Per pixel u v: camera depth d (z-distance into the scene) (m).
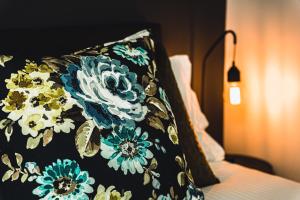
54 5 0.88
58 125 0.53
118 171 0.54
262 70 1.16
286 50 1.08
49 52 0.81
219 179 0.83
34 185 0.50
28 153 0.51
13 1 0.82
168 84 0.78
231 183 0.79
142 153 0.56
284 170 1.13
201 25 1.17
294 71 1.06
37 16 0.86
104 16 0.96
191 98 0.98
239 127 1.28
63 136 0.53
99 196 0.52
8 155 0.51
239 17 1.21
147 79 0.63
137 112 0.59
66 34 0.86
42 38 0.82
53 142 0.52
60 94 0.55
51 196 0.50
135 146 0.56
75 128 0.53
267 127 1.18
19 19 0.83
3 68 0.55
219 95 1.26
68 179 0.51
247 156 1.15
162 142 0.59
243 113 1.25
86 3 0.92
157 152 0.58
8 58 0.56
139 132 0.57
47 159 0.51
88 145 0.53
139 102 0.60
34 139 0.52
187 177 0.60
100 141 0.54
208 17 1.18
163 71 0.78
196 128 0.96
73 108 0.55
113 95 0.58
